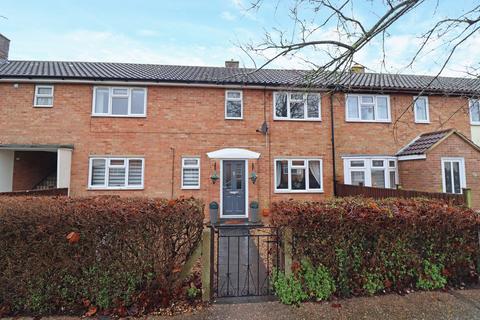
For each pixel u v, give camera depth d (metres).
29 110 10.47
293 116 11.60
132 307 3.44
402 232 3.84
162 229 3.52
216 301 3.68
